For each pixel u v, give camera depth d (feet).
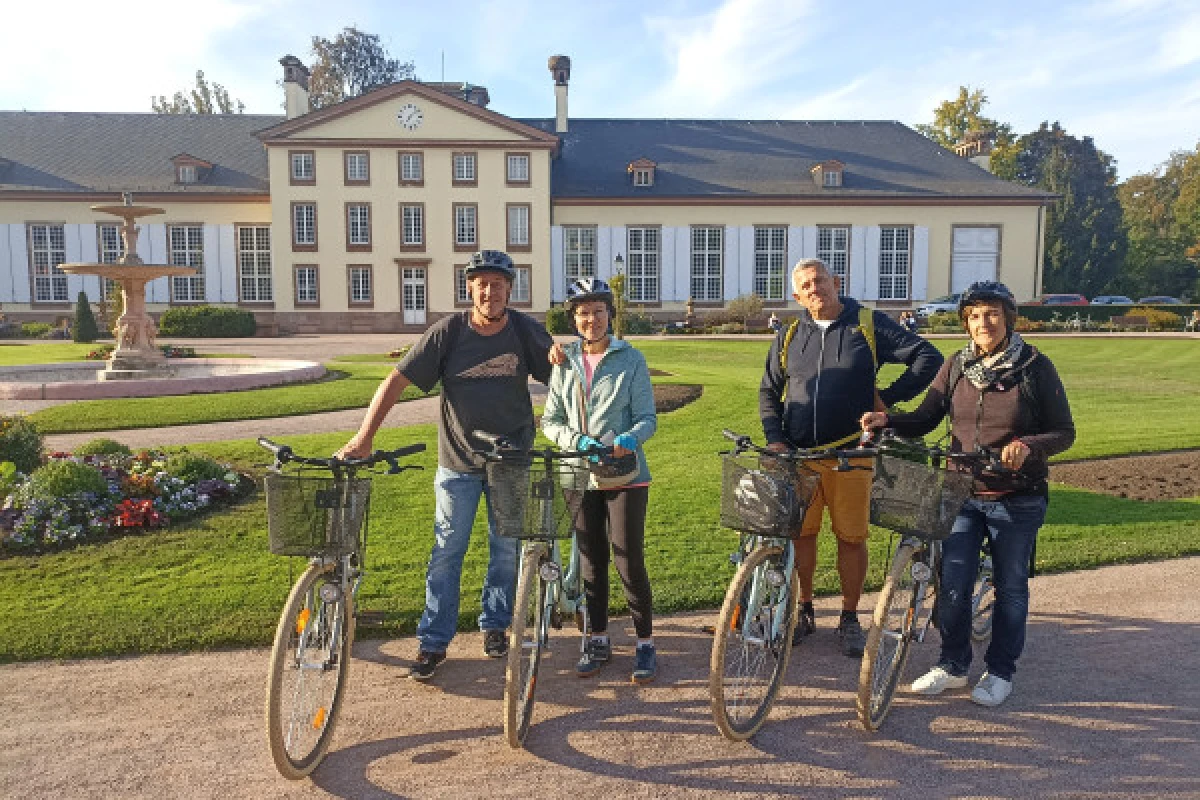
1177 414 42.91
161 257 137.49
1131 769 10.94
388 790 10.56
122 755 11.38
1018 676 13.75
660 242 141.18
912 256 141.69
